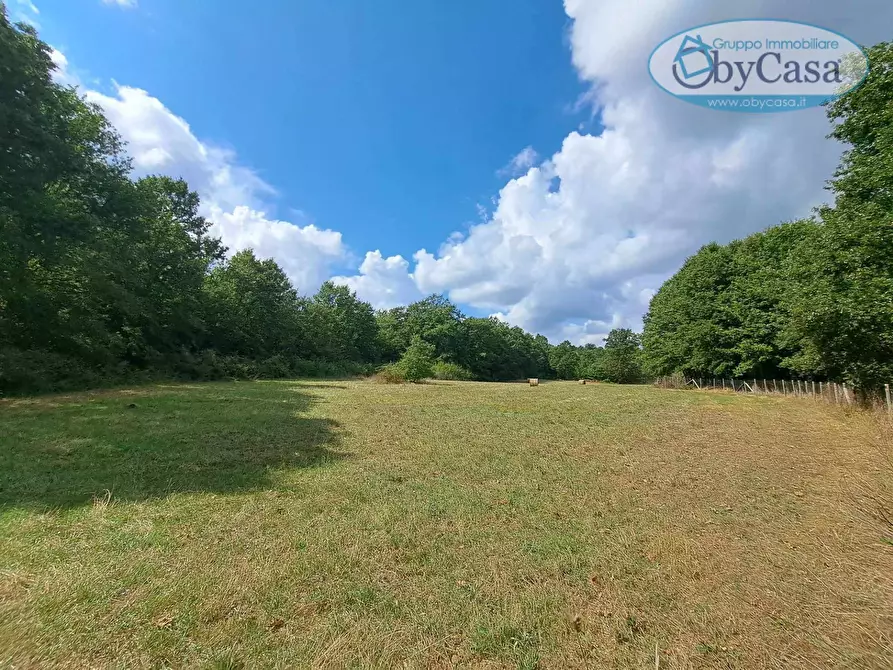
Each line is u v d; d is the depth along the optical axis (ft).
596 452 26.12
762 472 21.71
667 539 13.47
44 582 10.05
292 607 9.41
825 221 45.50
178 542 12.50
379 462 22.70
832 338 44.83
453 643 8.38
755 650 8.32
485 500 17.04
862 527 14.52
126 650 7.89
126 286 71.20
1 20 43.68
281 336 124.06
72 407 37.09
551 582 10.79
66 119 55.42
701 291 99.60
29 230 48.34
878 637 8.71
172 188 100.32
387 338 206.39
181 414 35.12
